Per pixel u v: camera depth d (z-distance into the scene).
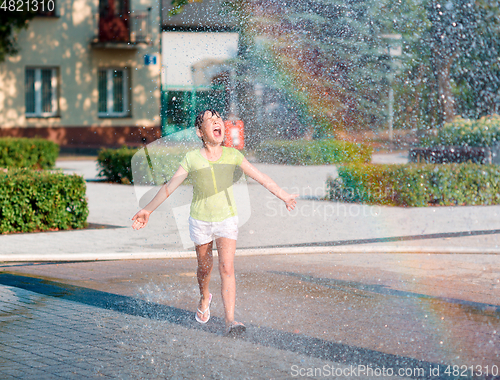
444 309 5.45
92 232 9.68
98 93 32.28
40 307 5.53
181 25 15.61
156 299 5.86
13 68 30.34
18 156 21.41
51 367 3.99
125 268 7.30
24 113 30.66
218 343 4.52
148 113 32.44
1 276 6.82
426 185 12.73
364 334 4.73
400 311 5.39
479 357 4.19
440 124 16.23
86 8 31.47
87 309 5.48
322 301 5.73
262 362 4.09
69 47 31.39
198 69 15.90
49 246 8.49
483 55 14.16
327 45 15.16
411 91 15.78
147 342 4.54
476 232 9.40
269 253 8.11
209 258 4.90
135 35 31.92
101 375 3.85
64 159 26.27
